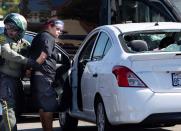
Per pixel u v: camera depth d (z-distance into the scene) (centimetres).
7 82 1502
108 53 1744
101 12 2612
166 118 1584
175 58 1614
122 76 1605
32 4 2834
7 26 1512
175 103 1588
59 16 2727
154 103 1580
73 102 1962
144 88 1590
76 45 2667
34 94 1659
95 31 1931
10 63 1506
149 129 2062
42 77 1650
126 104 1590
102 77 1711
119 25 1852
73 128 2088
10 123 1488
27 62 1502
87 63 1880
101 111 1728
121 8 2603
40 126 2252
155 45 1812
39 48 1645
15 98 1507
